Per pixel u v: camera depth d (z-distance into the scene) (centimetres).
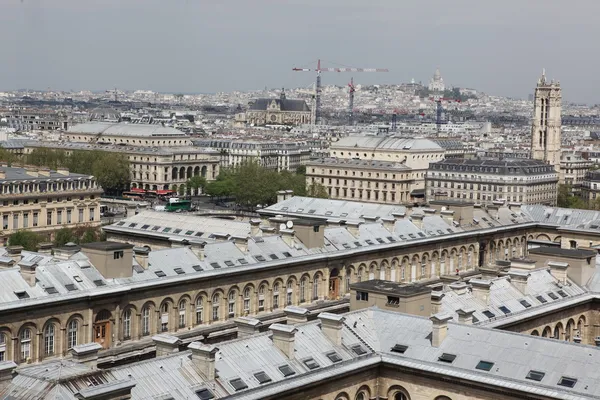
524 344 18738
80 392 14150
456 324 19825
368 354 19438
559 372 17788
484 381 18075
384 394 19525
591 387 17275
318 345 19188
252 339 18538
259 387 17238
